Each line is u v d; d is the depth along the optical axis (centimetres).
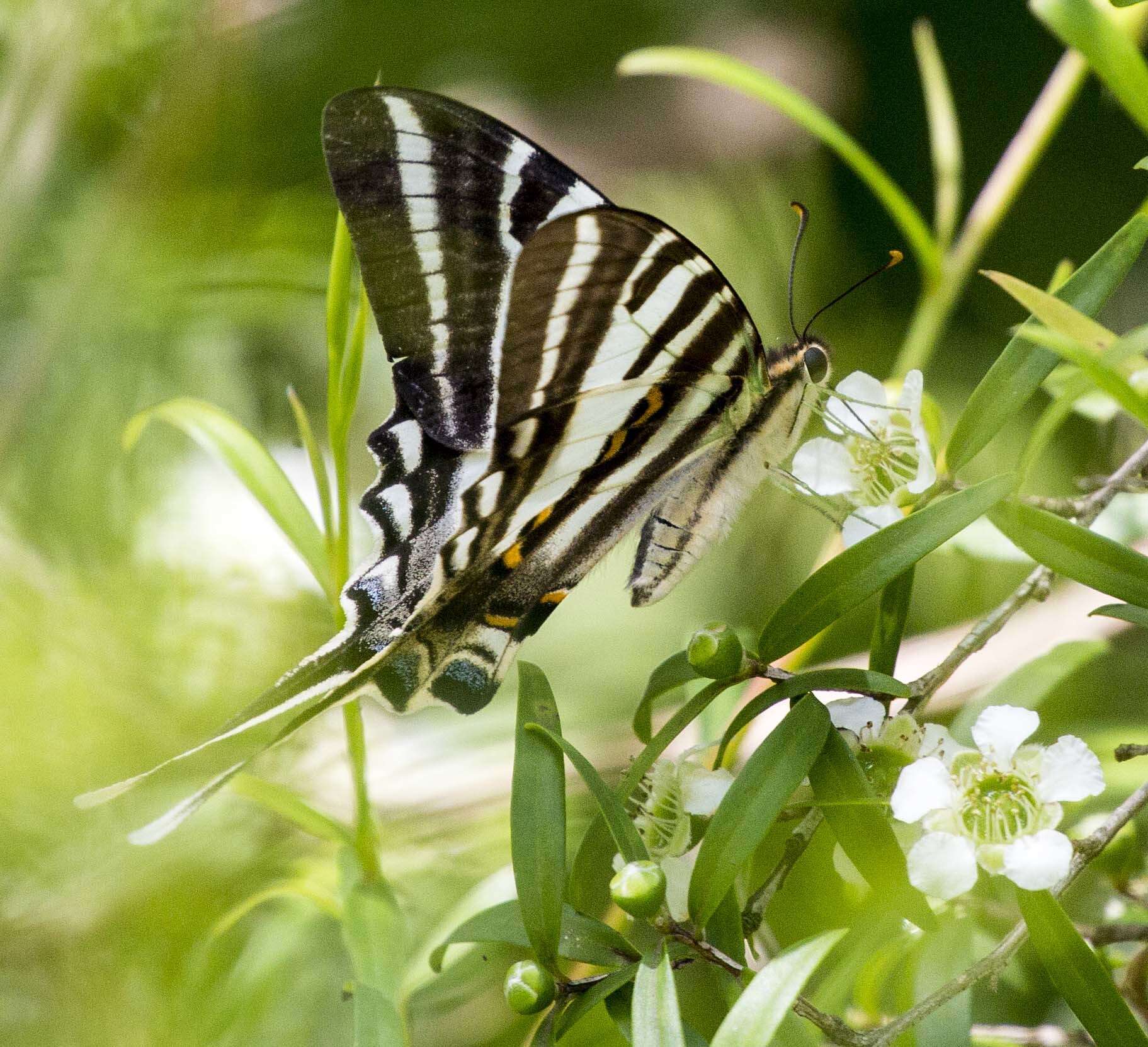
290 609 59
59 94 59
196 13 60
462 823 58
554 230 55
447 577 56
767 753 53
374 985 55
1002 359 54
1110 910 56
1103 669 58
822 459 56
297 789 58
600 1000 53
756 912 53
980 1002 56
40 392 59
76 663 58
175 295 59
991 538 57
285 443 60
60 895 57
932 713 58
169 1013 57
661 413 56
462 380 56
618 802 53
